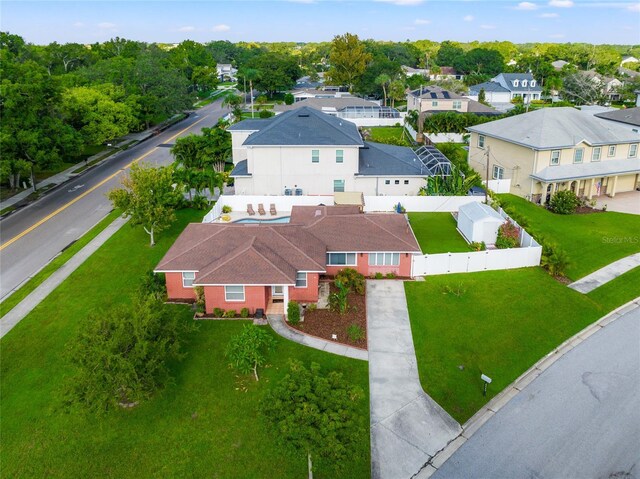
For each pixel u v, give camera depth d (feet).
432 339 83.05
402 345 81.51
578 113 159.33
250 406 68.64
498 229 114.21
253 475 58.85
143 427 65.57
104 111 200.23
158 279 97.45
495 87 362.94
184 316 88.99
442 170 144.77
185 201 141.90
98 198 151.23
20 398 70.49
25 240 121.60
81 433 64.64
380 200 137.18
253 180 147.02
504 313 89.76
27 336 84.12
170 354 69.62
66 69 323.98
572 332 85.56
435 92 271.08
